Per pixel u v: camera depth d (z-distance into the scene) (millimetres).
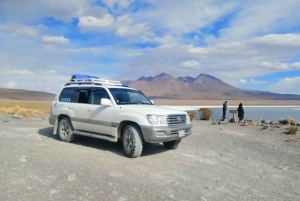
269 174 5469
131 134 6312
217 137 10602
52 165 5152
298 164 6410
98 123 7191
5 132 9539
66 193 3803
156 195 3951
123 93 7602
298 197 4215
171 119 6465
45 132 10055
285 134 11922
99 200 3627
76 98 8164
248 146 8758
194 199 3889
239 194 4215
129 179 4602
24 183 4090
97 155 6340
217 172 5418
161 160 6223
